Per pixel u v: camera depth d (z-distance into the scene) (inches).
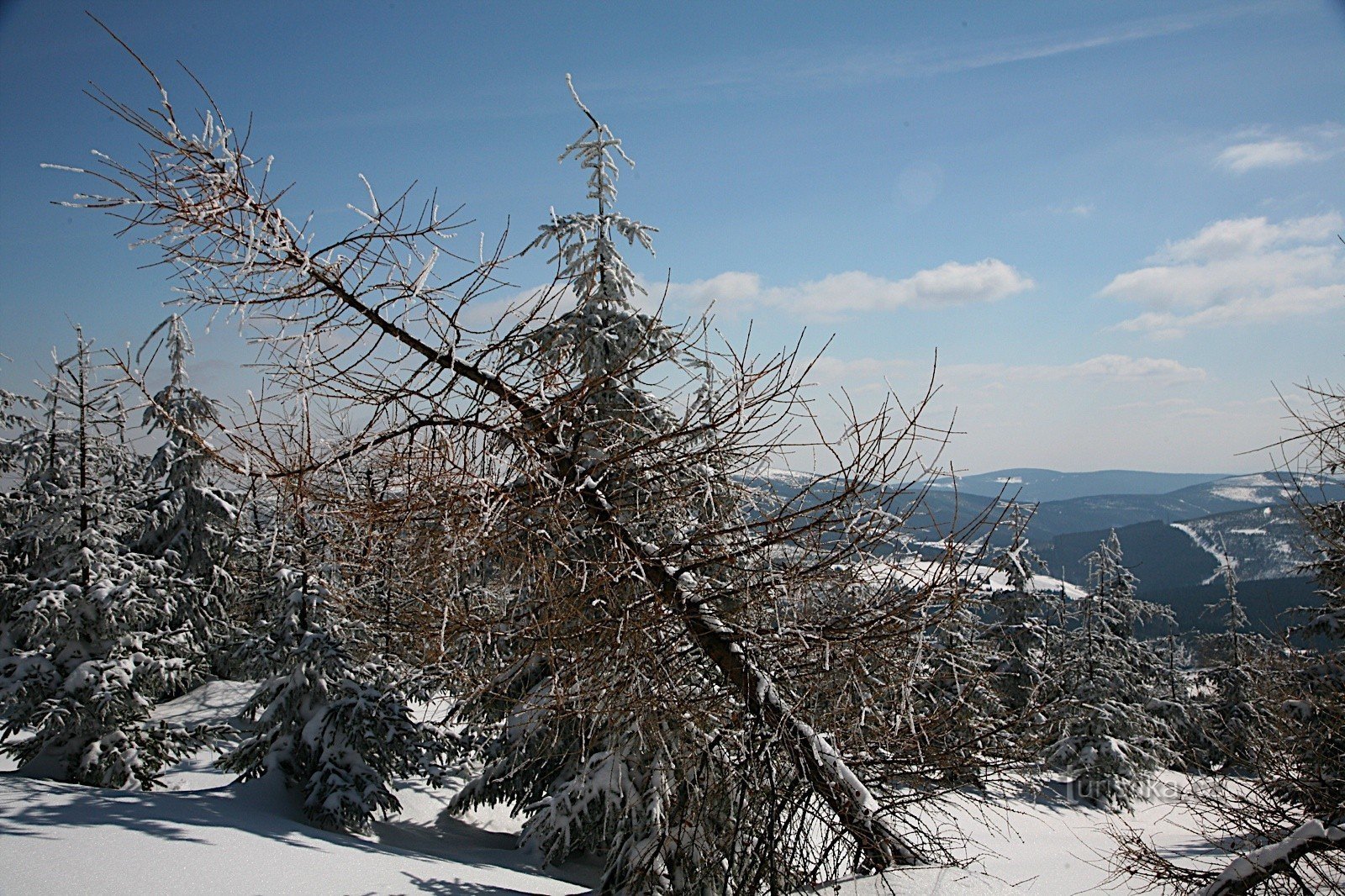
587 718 257.6
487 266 224.1
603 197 449.7
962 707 236.4
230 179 195.3
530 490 232.1
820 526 224.4
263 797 539.2
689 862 257.8
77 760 542.3
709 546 249.9
